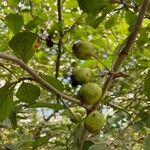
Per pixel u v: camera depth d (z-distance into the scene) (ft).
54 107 2.06
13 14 2.19
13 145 2.18
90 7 1.73
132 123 2.23
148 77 2.17
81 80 2.09
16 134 3.97
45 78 1.89
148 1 1.92
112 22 2.95
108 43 4.16
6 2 3.96
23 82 1.93
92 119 2.01
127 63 3.57
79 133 2.33
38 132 4.22
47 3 4.01
